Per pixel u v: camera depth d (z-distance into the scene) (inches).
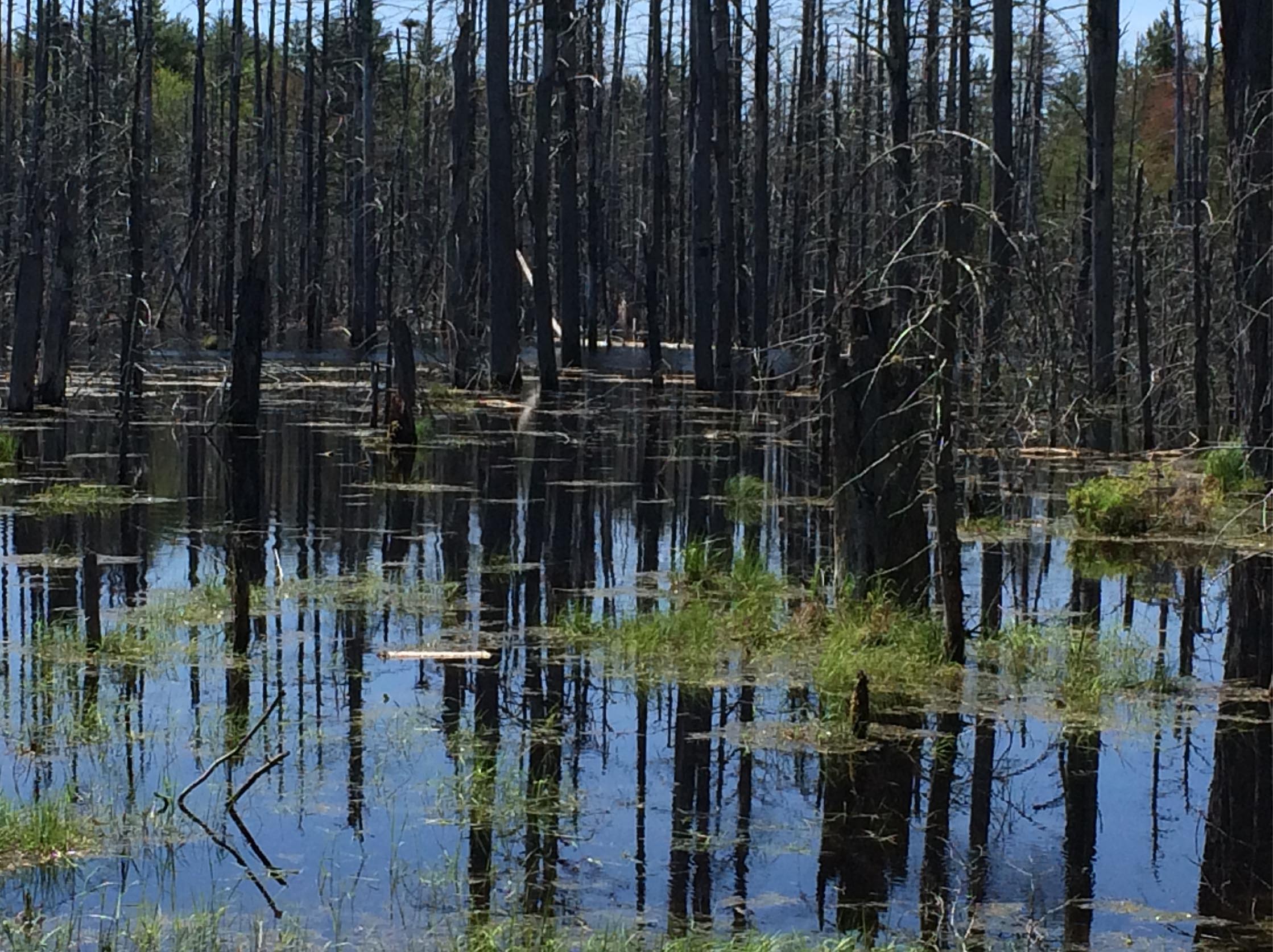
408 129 2010.3
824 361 426.6
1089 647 395.5
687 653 385.1
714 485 754.8
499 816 273.0
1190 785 298.8
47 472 738.2
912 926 230.8
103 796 277.9
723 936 223.6
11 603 436.8
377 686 355.3
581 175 2065.7
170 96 2369.6
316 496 676.7
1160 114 2174.0
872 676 361.1
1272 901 243.3
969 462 648.4
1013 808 283.6
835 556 426.6
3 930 216.2
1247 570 539.2
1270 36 673.6
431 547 547.2
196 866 246.7
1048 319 386.6
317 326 1803.6
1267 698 362.6
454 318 1318.9
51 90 1513.3
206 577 480.1
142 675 361.4
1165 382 922.7
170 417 1025.5
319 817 270.2
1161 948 223.5
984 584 503.5
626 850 258.8
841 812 279.9
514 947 215.5
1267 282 687.1
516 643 400.2
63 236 1037.8
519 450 890.7
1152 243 1213.1
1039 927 230.7
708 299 1320.1
